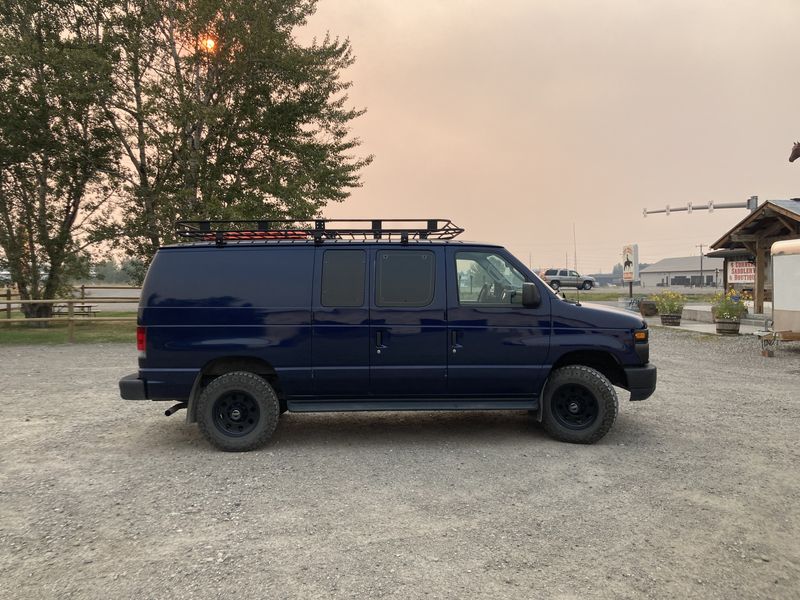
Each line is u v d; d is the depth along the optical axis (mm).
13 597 2852
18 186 19406
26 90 17562
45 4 18062
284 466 4926
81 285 23750
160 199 17125
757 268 18109
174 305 5402
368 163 20125
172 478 4625
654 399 7535
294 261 5535
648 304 22641
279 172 18016
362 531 3611
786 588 2912
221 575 3064
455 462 5000
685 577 3021
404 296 5523
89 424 6434
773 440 5594
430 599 2811
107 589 2928
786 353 12016
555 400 5598
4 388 8602
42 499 4164
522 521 3740
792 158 17766
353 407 5543
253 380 5371
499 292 5629
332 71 19203
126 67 16656
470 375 5504
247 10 15820
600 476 4594
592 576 3031
